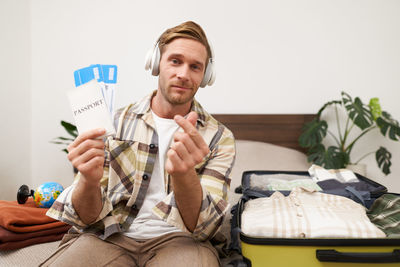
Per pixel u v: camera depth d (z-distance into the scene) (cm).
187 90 89
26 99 267
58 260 79
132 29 267
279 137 262
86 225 87
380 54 255
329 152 231
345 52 258
